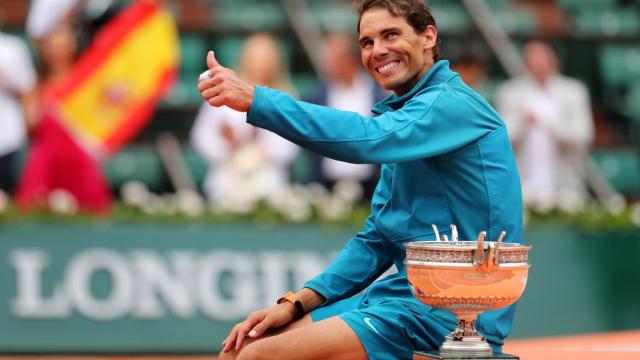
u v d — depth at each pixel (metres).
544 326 24.25
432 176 11.45
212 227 23.34
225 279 23.30
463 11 35.00
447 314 11.53
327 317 12.14
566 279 24.50
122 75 26.91
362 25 11.71
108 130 26.58
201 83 10.66
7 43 26.58
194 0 33.75
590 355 15.52
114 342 22.91
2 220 22.73
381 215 11.91
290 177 29.61
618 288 24.84
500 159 11.40
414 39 11.60
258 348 11.24
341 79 26.11
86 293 22.89
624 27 36.41
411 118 10.98
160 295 23.09
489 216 11.31
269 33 33.25
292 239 23.58
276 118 10.65
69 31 26.95
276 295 23.45
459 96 11.26
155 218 23.22
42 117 26.11
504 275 10.57
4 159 26.52
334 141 10.74
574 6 36.59
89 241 22.94
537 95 29.30
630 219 25.12
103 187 26.44
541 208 24.92
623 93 35.12
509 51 33.38
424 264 10.63
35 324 22.73
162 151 30.91
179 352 23.08
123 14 27.22
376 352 11.27
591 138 33.44
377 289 11.96
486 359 10.73
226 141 26.25
